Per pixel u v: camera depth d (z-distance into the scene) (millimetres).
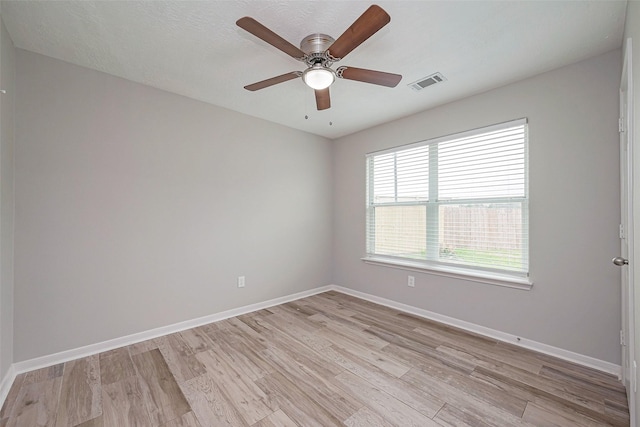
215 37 1930
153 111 2654
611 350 2033
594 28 1800
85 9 1656
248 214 3354
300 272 3912
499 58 2150
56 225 2176
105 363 2178
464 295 2828
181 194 2824
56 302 2174
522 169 2477
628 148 1519
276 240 3633
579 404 1711
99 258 2365
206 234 3000
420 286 3209
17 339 2016
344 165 4184
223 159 3135
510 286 2508
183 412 1655
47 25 1797
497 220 2639
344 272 4172
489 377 1996
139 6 1633
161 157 2699
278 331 2783
